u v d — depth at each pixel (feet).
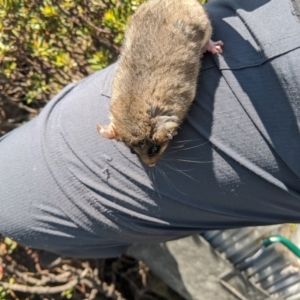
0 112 1.17
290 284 1.17
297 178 0.62
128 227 0.78
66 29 0.98
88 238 0.83
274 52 0.57
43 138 0.79
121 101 0.75
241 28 0.62
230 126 0.62
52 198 0.79
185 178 0.68
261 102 0.59
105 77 0.80
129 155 0.72
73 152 0.76
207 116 0.64
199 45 0.70
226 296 1.25
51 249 0.89
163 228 0.76
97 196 0.76
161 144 0.69
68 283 1.21
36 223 0.83
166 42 0.74
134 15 0.82
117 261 1.29
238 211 0.70
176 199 0.71
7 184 0.83
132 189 0.73
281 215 0.69
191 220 0.74
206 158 0.65
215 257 1.22
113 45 0.97
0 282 1.18
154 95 0.73
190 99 0.66
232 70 0.61
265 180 0.63
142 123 0.72
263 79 0.58
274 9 0.59
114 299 1.30
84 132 0.75
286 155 0.60
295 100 0.56
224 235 1.19
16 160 0.82
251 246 1.18
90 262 1.25
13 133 0.87
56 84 1.08
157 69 0.74
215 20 0.68
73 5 0.95
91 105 0.77
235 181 0.65
